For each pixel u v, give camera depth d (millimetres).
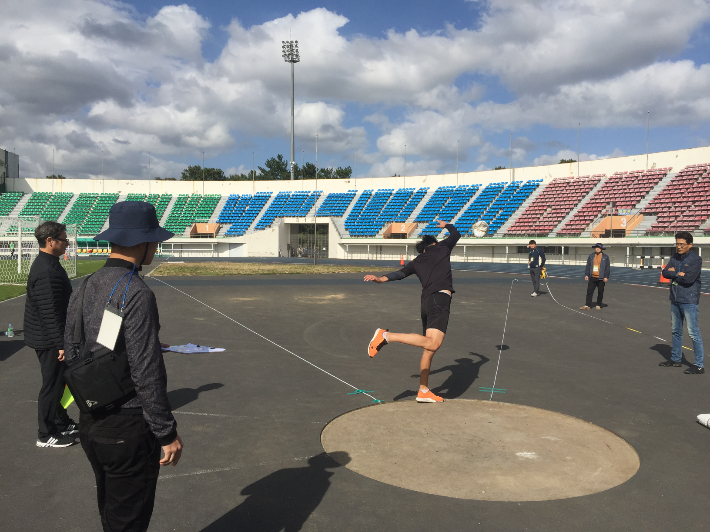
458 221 47812
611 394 5941
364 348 8445
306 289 18172
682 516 3254
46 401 4305
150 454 2365
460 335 9688
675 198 37500
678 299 7082
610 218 37594
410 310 12938
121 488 2342
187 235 54656
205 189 61219
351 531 3062
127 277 2334
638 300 15289
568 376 6746
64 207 58344
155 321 2328
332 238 52062
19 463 4023
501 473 3852
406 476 3797
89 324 2305
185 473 3842
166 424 2268
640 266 33562
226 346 8500
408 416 5137
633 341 9172
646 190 39781
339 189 58031
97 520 3195
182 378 6523
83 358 2293
